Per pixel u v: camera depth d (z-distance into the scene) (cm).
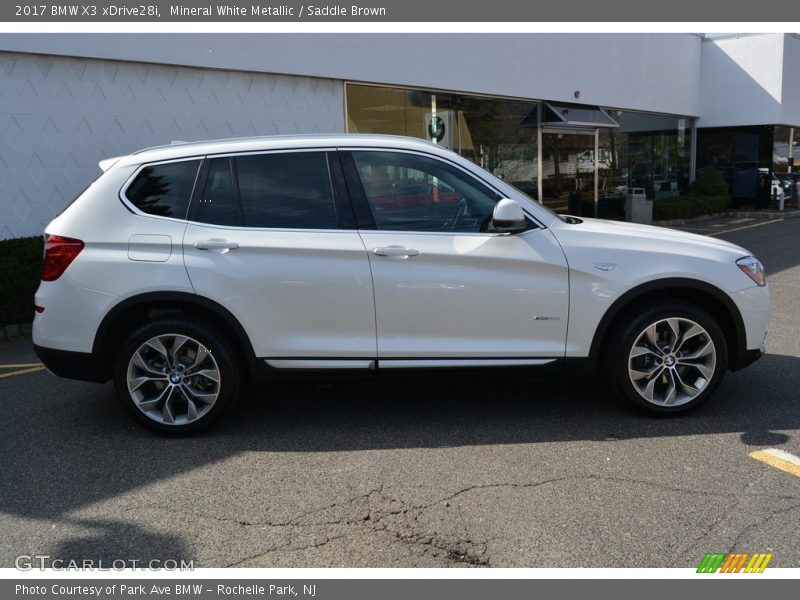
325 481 397
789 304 842
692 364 471
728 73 2138
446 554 325
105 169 463
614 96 1753
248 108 1021
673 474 396
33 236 844
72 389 575
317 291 444
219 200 453
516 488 384
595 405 510
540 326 455
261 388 561
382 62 1166
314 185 455
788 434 448
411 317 449
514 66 1421
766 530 337
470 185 460
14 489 394
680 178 2209
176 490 390
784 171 2217
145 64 916
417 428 473
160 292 440
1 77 806
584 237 461
